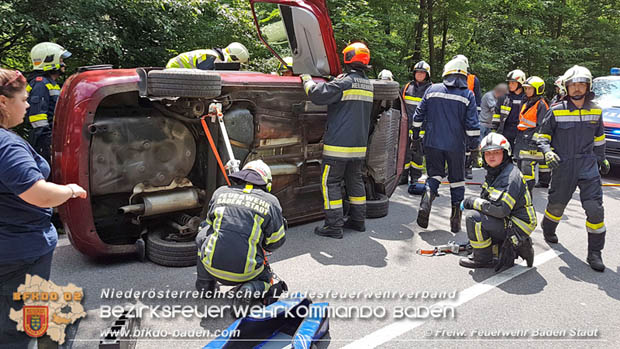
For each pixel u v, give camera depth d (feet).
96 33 25.00
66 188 7.19
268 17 33.37
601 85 34.32
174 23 29.96
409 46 50.57
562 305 12.31
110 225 14.08
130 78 12.55
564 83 15.39
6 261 6.98
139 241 13.67
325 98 15.49
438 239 17.37
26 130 24.27
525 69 62.44
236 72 16.10
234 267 10.45
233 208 10.60
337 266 14.37
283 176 16.75
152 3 28.43
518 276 14.19
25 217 7.07
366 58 16.22
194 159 14.35
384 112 19.54
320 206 18.40
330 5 36.78
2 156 6.64
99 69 13.79
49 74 16.98
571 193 16.01
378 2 42.16
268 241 11.07
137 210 13.29
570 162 15.47
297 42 18.72
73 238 12.98
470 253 15.89
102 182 12.82
